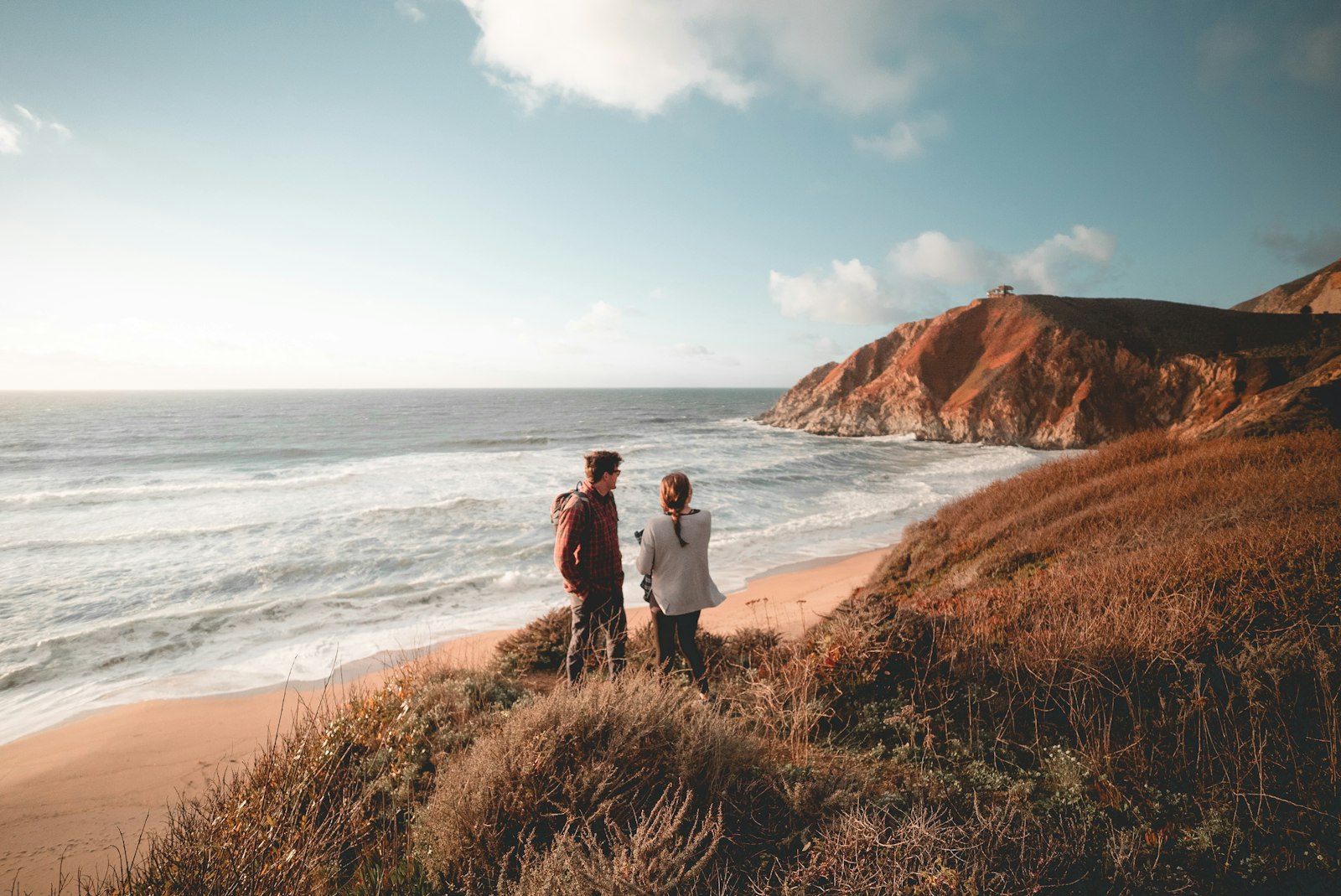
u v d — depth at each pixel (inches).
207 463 1312.7
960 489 1039.6
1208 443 456.4
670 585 157.9
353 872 99.1
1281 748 100.9
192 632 395.2
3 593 465.7
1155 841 85.0
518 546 618.5
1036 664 136.7
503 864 81.0
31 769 222.1
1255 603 146.5
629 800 98.7
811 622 335.9
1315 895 74.6
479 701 172.2
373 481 1029.8
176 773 217.3
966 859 79.7
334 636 389.1
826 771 107.9
